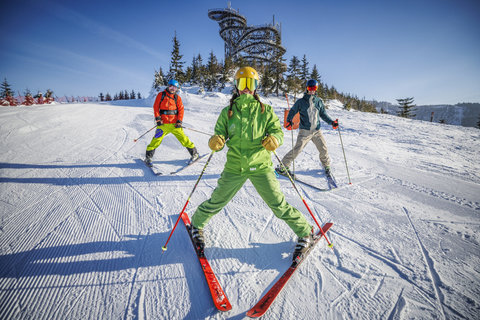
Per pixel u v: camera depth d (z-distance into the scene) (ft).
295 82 150.00
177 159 17.22
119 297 5.85
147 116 36.78
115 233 8.46
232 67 168.96
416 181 13.29
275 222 9.07
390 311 5.31
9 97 126.82
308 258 7.07
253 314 5.18
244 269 6.72
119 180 13.32
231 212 9.82
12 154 17.31
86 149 19.01
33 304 5.64
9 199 10.98
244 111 6.44
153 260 7.12
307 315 5.30
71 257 7.23
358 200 10.94
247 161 6.40
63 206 10.41
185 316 5.33
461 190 12.00
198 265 6.91
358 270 6.57
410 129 33.06
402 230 8.46
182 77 159.43
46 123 26.84
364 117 45.93
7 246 7.72
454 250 7.32
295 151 13.56
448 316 5.15
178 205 10.50
